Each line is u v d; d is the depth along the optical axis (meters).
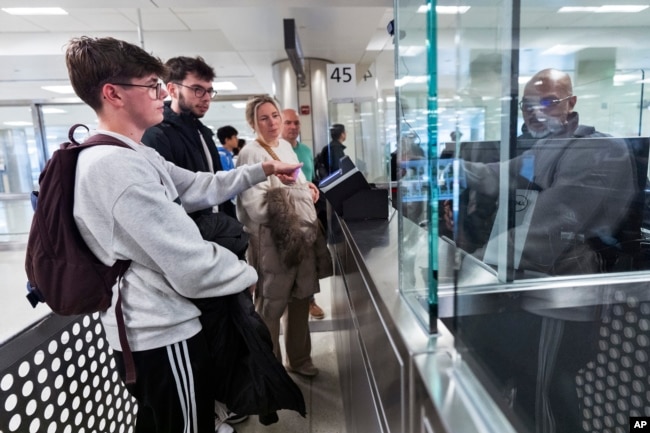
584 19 2.51
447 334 0.54
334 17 4.07
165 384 0.93
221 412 1.58
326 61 5.86
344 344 1.54
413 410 0.50
